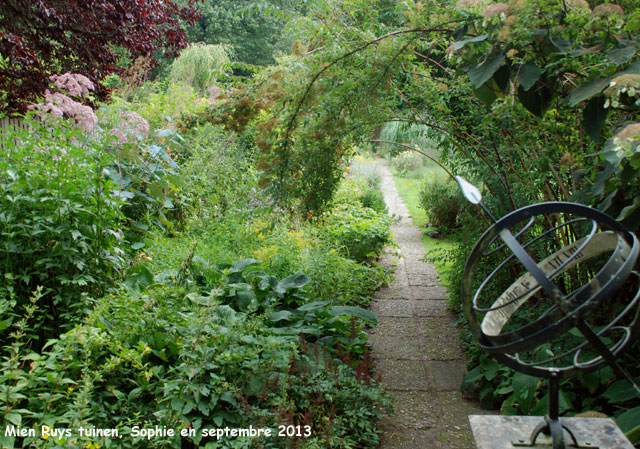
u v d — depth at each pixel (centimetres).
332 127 343
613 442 156
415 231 917
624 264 136
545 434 159
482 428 167
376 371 390
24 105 632
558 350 308
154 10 777
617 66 227
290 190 368
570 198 273
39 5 596
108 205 376
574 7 239
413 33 316
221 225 586
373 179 1218
